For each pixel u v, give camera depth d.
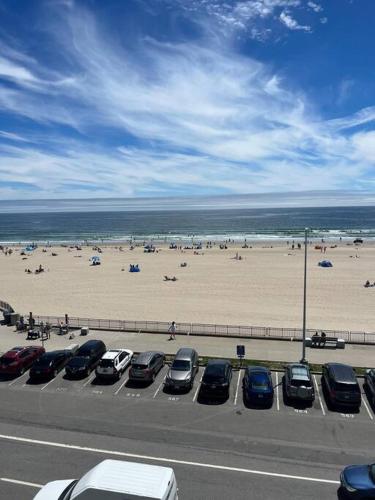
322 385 24.27
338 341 30.48
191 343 31.72
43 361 25.75
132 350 30.19
